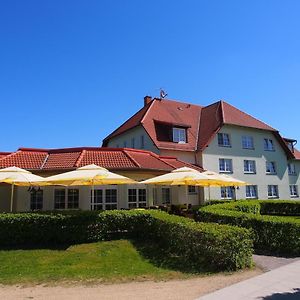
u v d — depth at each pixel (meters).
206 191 31.70
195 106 40.78
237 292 7.14
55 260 11.33
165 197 24.47
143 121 33.16
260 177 37.25
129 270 9.87
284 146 40.03
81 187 20.73
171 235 12.03
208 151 33.66
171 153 32.00
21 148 22.47
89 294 7.64
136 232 14.32
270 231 12.11
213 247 9.65
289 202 29.86
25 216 13.83
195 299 6.86
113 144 40.25
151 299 7.05
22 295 7.77
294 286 7.50
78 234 13.73
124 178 15.02
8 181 14.31
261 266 9.85
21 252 12.52
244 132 36.91
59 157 22.08
